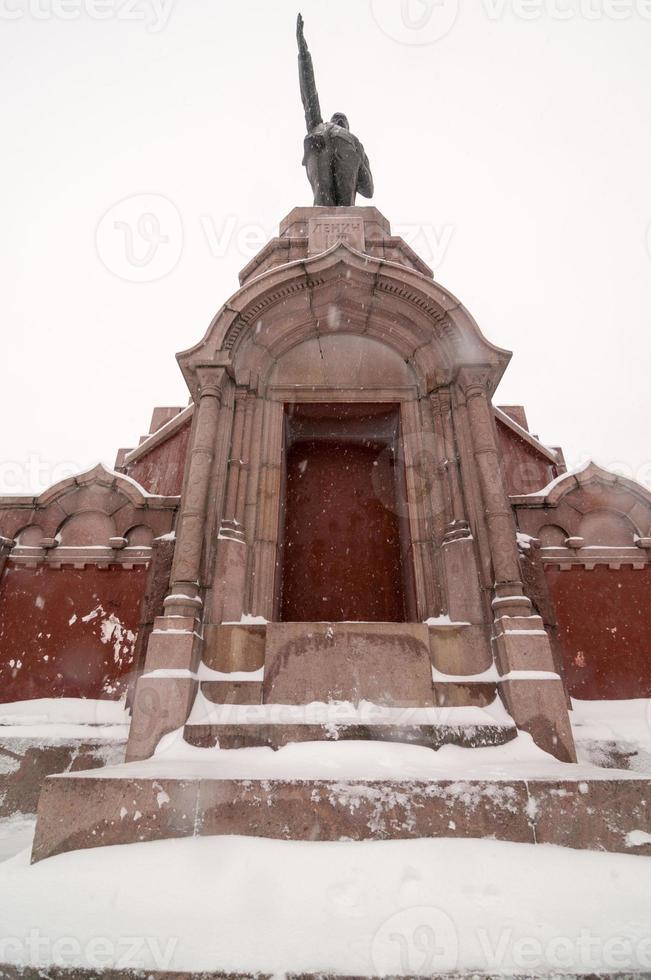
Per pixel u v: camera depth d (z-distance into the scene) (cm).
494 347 725
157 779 353
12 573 756
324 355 802
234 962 240
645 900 280
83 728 598
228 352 721
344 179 1050
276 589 689
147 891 287
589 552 746
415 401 778
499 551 598
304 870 300
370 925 260
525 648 527
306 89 1126
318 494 865
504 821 340
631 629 702
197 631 560
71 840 338
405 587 764
